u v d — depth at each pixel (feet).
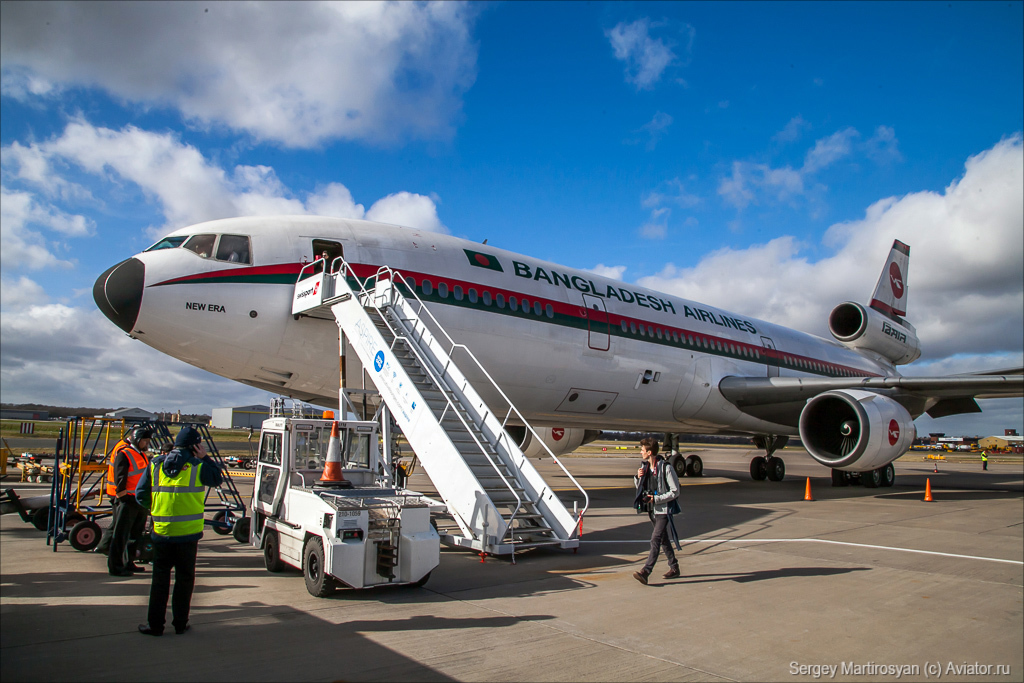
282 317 32.94
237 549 26.68
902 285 89.71
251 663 13.26
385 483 27.32
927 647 15.38
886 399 50.37
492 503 24.50
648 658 14.20
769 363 64.44
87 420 28.76
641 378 49.65
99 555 25.41
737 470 101.65
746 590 20.49
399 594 19.36
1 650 13.89
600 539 30.14
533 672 13.17
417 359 30.12
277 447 23.49
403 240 37.91
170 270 31.01
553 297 43.75
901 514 40.27
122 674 12.53
